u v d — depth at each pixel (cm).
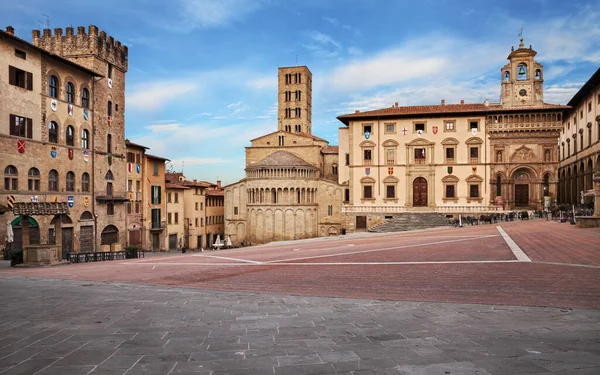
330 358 947
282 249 4412
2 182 5472
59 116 6481
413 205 9019
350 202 9281
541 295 1659
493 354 954
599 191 5219
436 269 2402
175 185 10138
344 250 3753
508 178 8600
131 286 2091
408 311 1420
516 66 8775
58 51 7394
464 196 8775
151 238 9319
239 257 3591
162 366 912
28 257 4019
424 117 8969
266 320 1307
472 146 8756
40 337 1149
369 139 9225
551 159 8444
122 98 8150
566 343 1032
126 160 8225
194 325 1254
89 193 7112
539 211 7700
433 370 863
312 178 10512
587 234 4019
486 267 2395
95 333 1179
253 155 12044
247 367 900
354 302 1584
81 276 2623
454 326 1212
